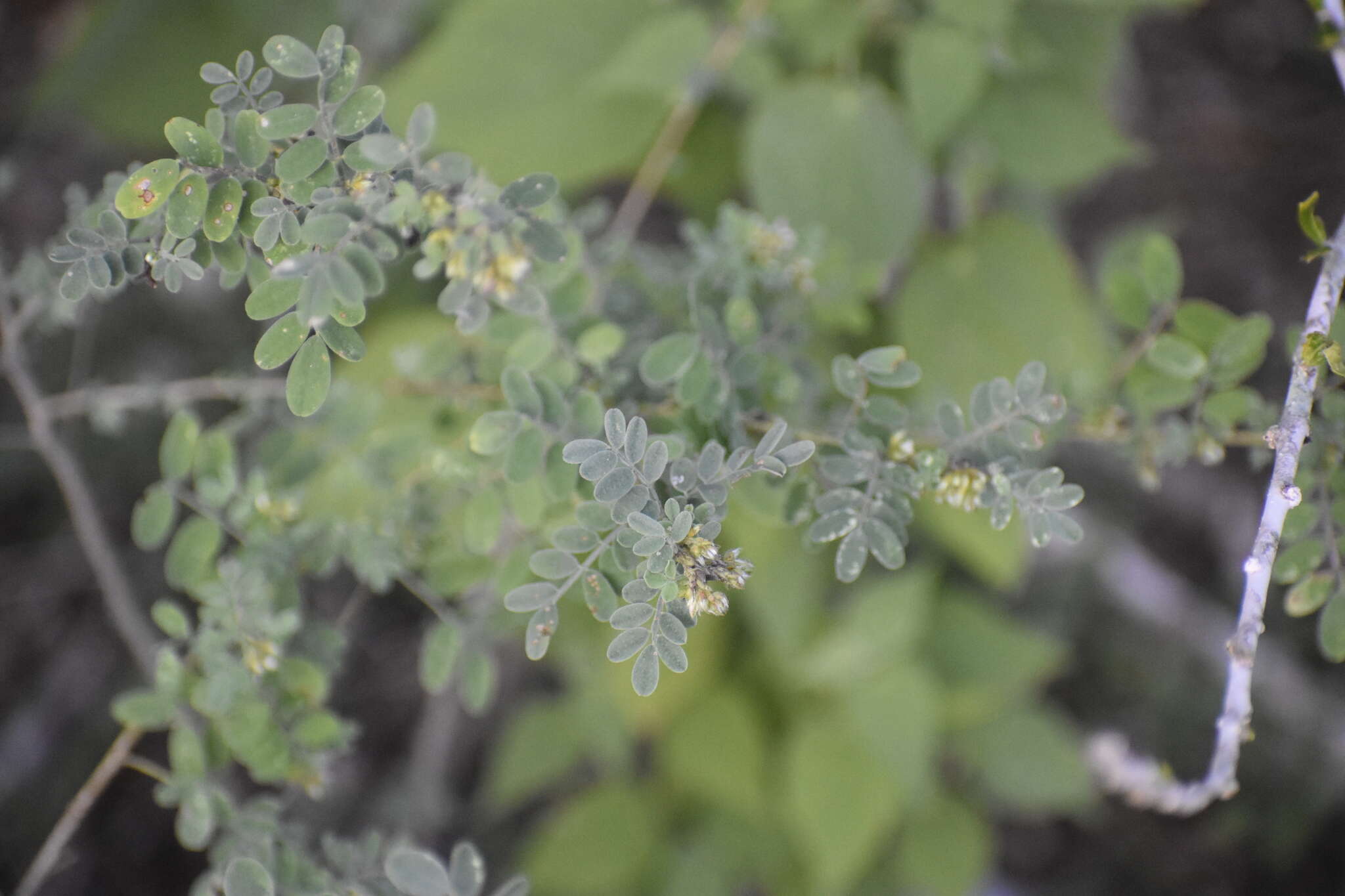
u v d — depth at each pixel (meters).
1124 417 0.62
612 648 0.53
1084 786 1.14
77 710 1.21
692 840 1.13
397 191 0.54
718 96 0.92
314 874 0.60
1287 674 1.21
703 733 1.06
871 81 0.86
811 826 1.01
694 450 0.57
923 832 1.13
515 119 0.87
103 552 0.70
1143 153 0.88
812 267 0.64
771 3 0.84
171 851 1.22
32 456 1.21
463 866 0.58
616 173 0.93
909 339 0.86
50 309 0.65
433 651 0.61
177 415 0.61
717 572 0.53
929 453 0.57
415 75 0.88
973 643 1.13
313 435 0.63
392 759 1.28
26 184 1.30
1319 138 1.51
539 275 0.58
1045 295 0.87
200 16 1.14
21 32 1.37
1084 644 1.31
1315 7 0.59
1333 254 0.56
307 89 1.12
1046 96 0.89
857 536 0.56
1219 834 1.27
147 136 1.14
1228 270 1.46
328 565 0.62
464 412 0.63
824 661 1.03
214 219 0.54
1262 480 1.33
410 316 0.87
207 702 0.59
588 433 0.57
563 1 0.89
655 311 0.65
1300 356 0.55
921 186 0.81
